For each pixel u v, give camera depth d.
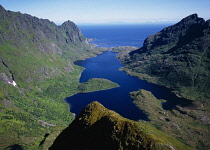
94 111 154.12
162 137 123.12
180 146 118.44
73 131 152.25
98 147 127.56
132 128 124.88
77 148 137.88
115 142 121.88
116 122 130.12
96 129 137.38
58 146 152.62
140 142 115.38
